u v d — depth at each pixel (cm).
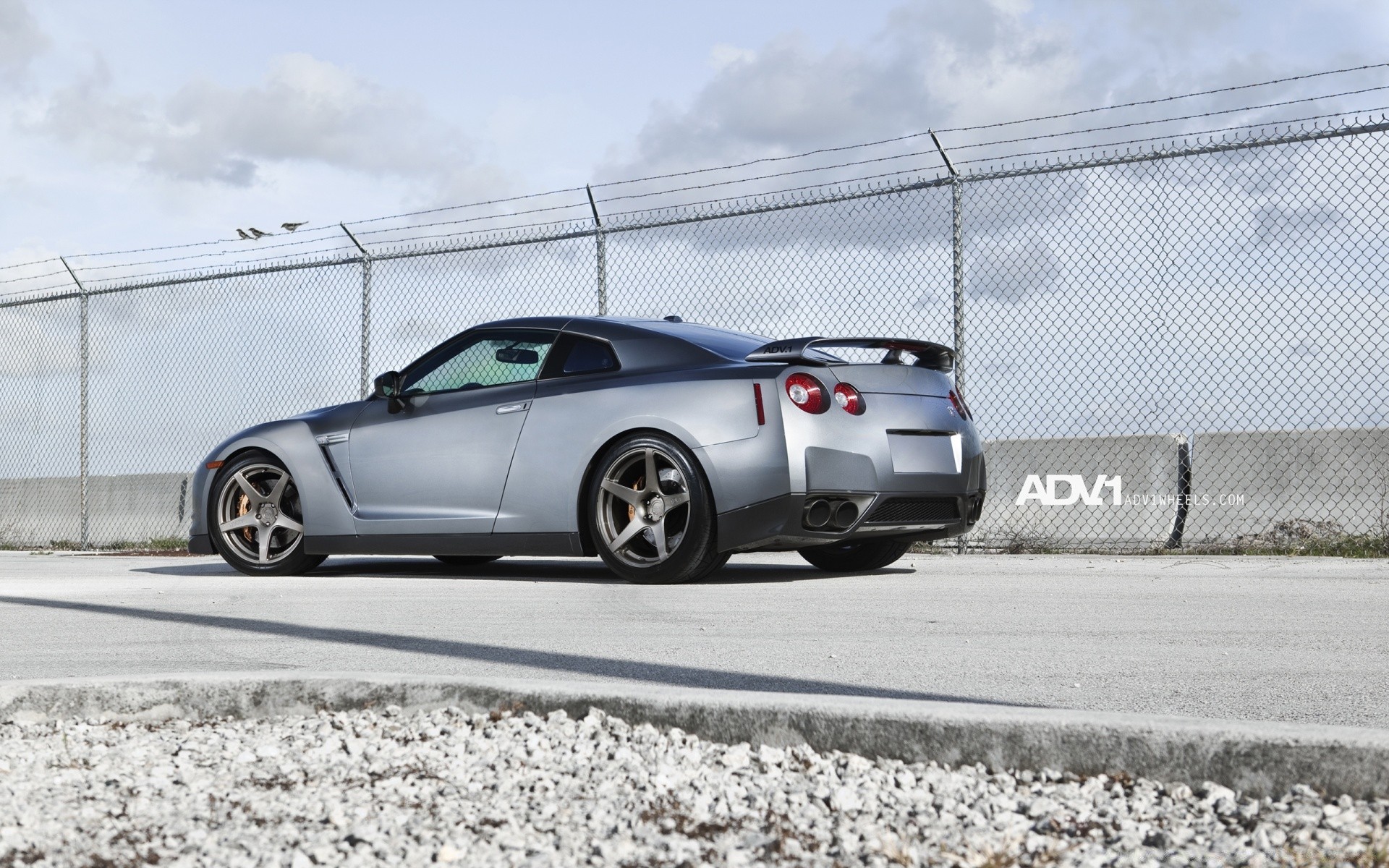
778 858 170
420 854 172
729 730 228
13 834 179
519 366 571
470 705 252
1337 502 675
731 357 523
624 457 524
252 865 169
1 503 1104
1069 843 174
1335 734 192
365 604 471
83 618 441
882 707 219
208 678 263
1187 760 199
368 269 875
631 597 476
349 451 602
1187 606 432
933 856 168
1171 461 710
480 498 562
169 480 1009
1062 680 290
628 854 171
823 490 489
